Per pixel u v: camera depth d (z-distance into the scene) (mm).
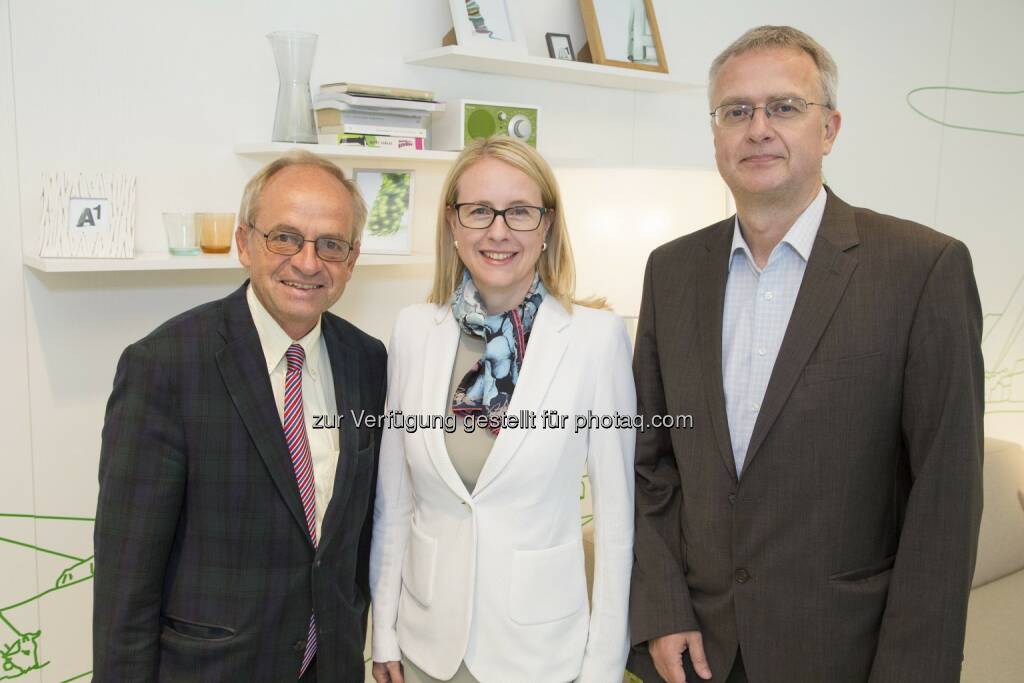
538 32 2574
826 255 1342
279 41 1998
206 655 1264
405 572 1523
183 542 1293
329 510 1352
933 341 1255
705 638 1440
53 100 1843
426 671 1427
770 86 1321
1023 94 3867
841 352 1301
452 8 2258
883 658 1286
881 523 1346
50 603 1976
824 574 1318
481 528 1393
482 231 1407
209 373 1274
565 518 1439
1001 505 2881
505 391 1433
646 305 1597
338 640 1384
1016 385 4027
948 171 3717
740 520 1361
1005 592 2711
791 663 1339
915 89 3561
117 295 1983
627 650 1485
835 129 1408
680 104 2998
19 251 1839
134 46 1931
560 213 1476
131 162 1954
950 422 1242
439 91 2426
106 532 1234
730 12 3064
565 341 1455
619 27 2623
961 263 1276
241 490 1280
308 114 2051
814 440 1308
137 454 1229
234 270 2166
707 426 1423
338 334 1493
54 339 1908
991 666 2279
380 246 2201
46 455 1927
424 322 1549
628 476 1498
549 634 1396
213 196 2082
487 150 1435
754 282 1428
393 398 1556
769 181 1328
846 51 3361
